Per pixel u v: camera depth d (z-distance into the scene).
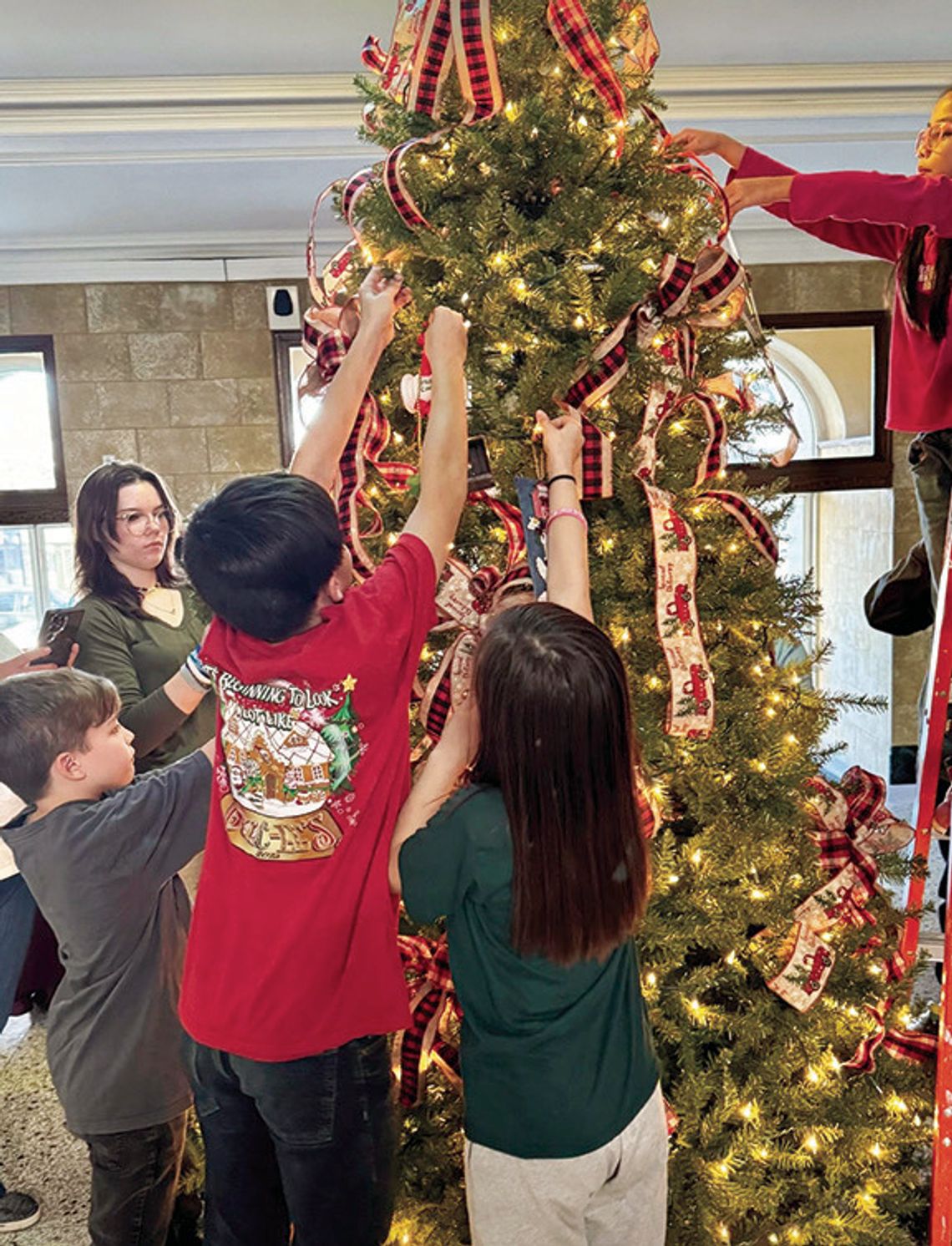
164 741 1.96
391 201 1.42
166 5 2.45
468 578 1.42
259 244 4.25
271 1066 1.17
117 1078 1.50
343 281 1.63
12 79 2.86
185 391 4.37
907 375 1.90
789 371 5.06
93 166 3.19
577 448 1.34
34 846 1.46
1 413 4.41
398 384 1.57
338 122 3.06
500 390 1.45
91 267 4.21
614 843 1.11
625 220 1.45
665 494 1.41
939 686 1.80
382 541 1.61
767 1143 1.53
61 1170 2.33
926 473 1.98
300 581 1.10
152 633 2.17
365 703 1.14
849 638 5.36
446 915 1.18
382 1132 1.23
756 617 1.55
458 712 1.25
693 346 1.50
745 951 1.58
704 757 1.50
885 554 4.95
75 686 1.49
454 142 1.40
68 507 4.42
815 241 4.52
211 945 1.20
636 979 1.23
